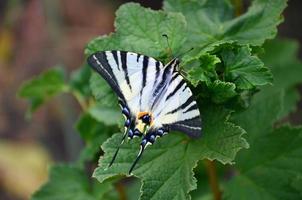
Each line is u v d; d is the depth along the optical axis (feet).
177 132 2.31
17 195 3.91
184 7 2.46
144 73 2.28
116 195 2.64
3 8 4.71
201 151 2.28
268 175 2.46
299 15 4.29
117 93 2.29
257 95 2.79
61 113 4.13
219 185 2.60
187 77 2.26
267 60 2.93
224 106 2.29
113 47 2.37
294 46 2.97
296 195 2.44
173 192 2.27
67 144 4.00
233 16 2.48
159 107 2.26
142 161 2.30
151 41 2.37
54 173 2.63
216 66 2.29
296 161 2.45
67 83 2.71
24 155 4.03
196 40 2.42
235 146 2.25
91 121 2.57
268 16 2.39
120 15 2.38
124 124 2.30
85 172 2.64
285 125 2.47
